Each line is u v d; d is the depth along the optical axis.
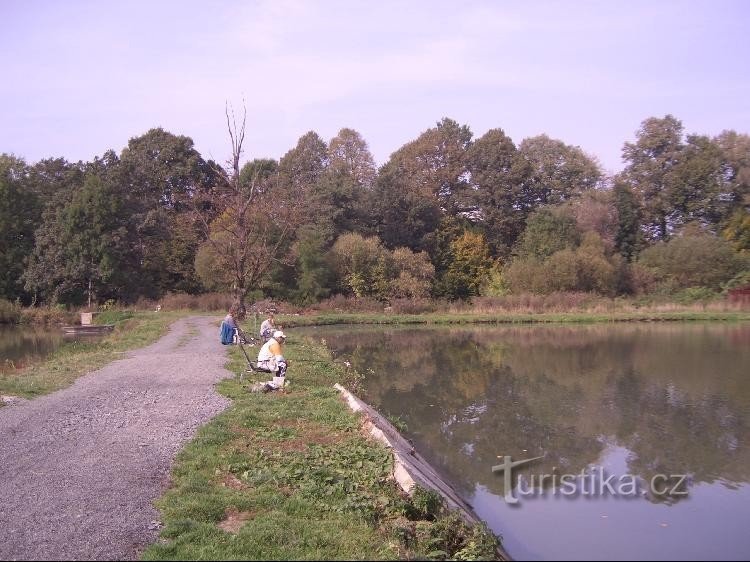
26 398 13.72
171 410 12.48
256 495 7.77
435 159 76.81
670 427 15.59
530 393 20.14
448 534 7.39
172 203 65.81
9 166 57.62
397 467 9.03
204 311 47.88
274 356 15.62
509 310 53.34
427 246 66.38
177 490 7.82
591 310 52.19
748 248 61.78
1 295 52.25
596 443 14.23
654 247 61.84
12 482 8.04
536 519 9.77
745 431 15.17
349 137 79.88
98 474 8.40
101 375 17.05
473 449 13.79
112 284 52.72
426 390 20.81
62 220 52.47
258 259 39.62
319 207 62.75
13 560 5.82
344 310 53.84
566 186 75.94
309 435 10.79
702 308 52.25
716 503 10.52
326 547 6.46
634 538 9.04
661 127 72.31
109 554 6.02
